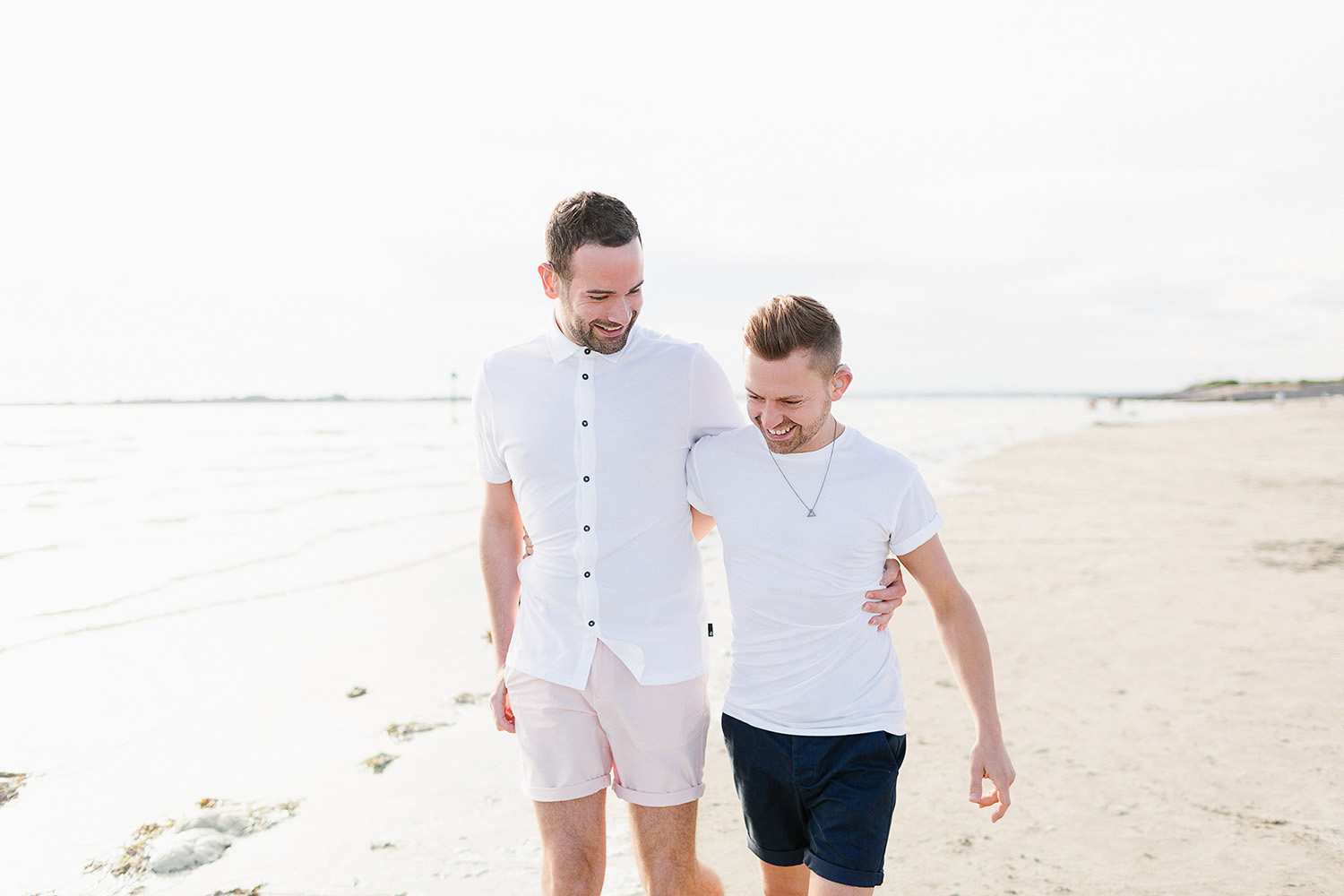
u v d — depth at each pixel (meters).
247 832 3.03
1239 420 43.03
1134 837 2.91
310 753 3.74
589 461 2.00
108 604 6.48
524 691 2.09
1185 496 12.62
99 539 9.35
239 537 9.55
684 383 2.06
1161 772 3.41
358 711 4.26
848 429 2.02
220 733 3.97
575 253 1.84
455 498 13.12
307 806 3.23
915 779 3.43
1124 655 4.97
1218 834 2.91
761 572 1.99
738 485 2.02
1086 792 3.26
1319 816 3.01
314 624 5.93
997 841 2.91
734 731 2.05
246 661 5.07
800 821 2.03
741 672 2.05
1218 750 3.61
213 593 6.85
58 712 4.23
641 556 2.03
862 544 1.93
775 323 1.79
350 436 31.88
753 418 1.92
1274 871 2.66
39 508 11.78
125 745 3.82
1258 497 12.41
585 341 1.98
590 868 2.08
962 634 1.97
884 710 1.92
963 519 10.51
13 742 3.86
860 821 1.84
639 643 2.01
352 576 7.50
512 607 2.29
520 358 2.10
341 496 13.29
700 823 3.15
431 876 2.73
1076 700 4.26
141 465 18.67
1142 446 24.50
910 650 5.23
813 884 1.88
